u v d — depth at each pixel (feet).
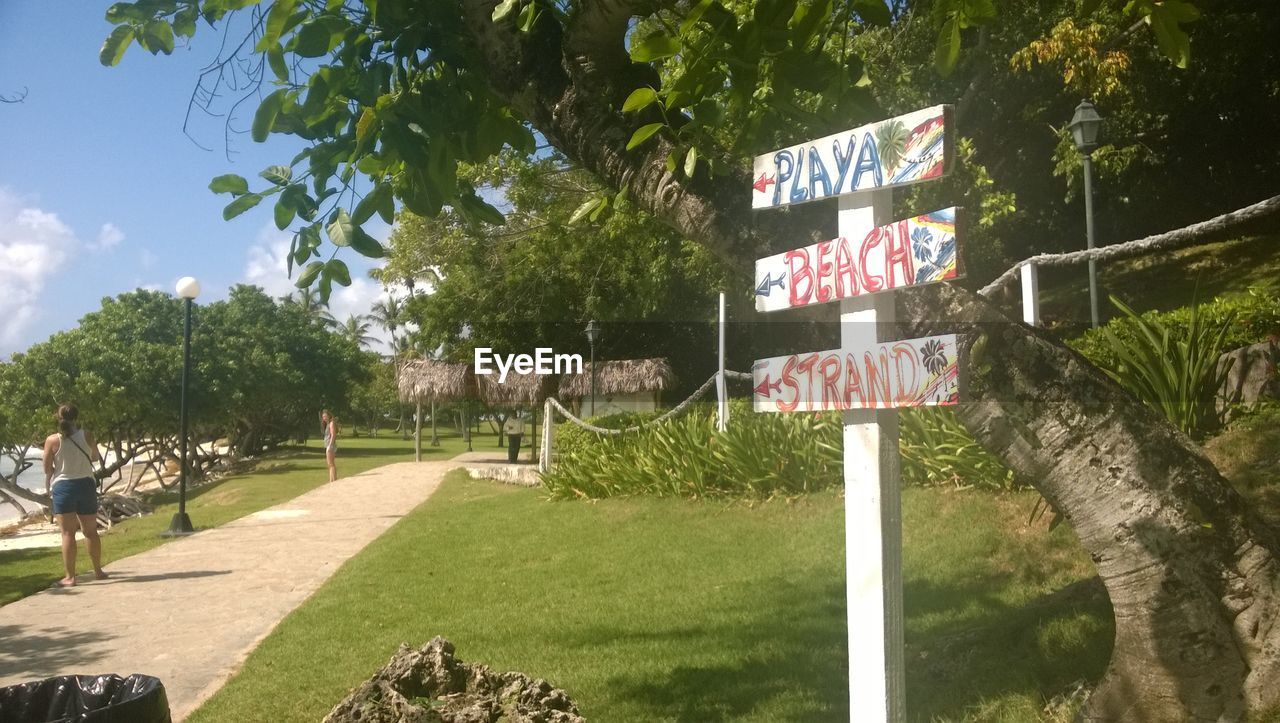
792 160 9.73
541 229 68.64
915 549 23.26
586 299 74.43
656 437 40.60
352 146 12.67
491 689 11.37
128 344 113.80
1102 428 10.37
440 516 46.93
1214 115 59.77
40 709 9.61
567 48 12.76
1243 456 21.25
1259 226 58.80
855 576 9.34
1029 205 63.77
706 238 11.70
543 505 44.14
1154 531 10.31
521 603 24.70
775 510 32.01
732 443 35.12
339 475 88.53
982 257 46.62
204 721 16.43
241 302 154.51
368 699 10.83
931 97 48.98
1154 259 60.59
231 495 71.51
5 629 25.38
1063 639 14.87
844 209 9.32
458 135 13.56
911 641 17.28
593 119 12.60
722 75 11.14
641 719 14.97
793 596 22.33
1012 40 49.44
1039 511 23.30
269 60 12.09
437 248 76.69
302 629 23.61
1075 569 19.92
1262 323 26.20
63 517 32.35
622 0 11.69
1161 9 11.86
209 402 116.37
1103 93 46.34
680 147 11.35
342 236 12.10
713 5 10.66
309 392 150.10
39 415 92.17
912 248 8.66
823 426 33.09
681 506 35.73
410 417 270.05
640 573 26.89
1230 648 10.19
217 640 23.58
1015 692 13.74
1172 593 10.30
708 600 22.81
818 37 11.93
